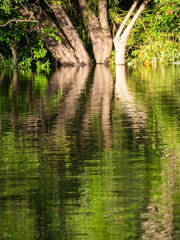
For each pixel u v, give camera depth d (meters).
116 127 11.24
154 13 37.12
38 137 10.26
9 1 30.19
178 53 36.94
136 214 5.77
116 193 6.44
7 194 6.49
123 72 28.69
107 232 5.34
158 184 6.77
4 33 32.91
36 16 34.47
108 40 37.38
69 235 5.29
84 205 6.04
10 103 15.80
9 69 35.16
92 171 7.50
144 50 36.66
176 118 12.31
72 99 16.50
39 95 17.91
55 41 36.59
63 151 8.91
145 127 11.19
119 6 39.56
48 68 35.19
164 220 5.59
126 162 8.02
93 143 9.55
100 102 15.56
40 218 5.71
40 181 7.03
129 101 15.64
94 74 27.77
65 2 36.06
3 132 10.88
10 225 5.57
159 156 8.39
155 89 18.89
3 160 8.30
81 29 39.16
